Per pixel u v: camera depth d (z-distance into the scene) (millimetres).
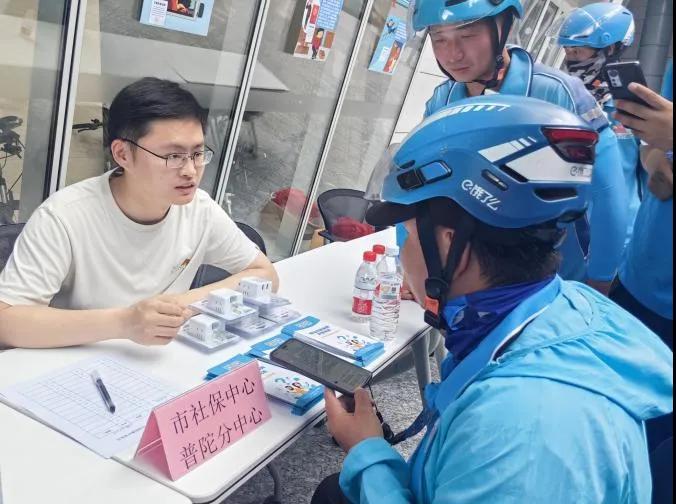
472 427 690
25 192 2713
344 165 4871
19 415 1091
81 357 1321
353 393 1120
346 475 913
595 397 679
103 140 2830
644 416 701
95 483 948
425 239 813
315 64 4023
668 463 909
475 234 782
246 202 4059
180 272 1701
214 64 3275
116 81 2795
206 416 1055
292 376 1325
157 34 2889
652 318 1773
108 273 1544
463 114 788
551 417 658
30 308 1345
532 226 776
